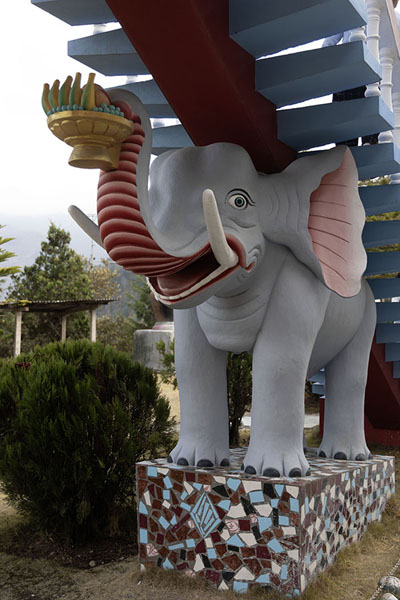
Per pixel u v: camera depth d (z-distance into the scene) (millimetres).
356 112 3422
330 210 3322
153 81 3854
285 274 3250
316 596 2828
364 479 3697
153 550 3234
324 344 3785
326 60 3242
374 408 6062
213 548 3035
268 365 3160
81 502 3598
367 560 3359
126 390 3918
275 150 3617
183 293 2781
